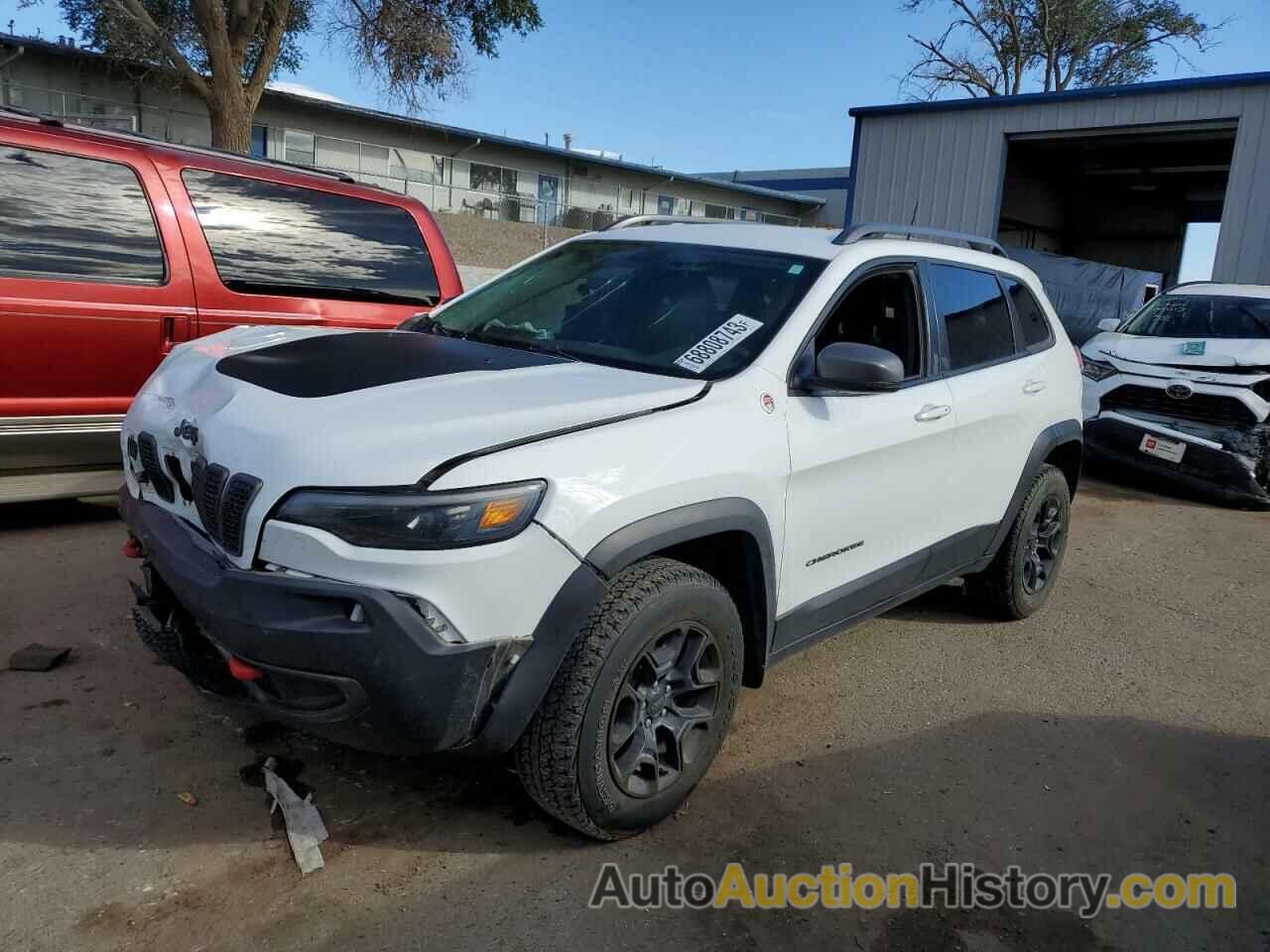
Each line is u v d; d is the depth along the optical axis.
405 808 3.02
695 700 3.04
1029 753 3.72
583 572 2.57
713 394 3.06
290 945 2.42
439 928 2.52
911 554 4.00
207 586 2.56
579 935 2.54
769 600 3.22
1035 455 4.70
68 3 19.23
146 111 25.11
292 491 2.47
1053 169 27.25
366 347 3.35
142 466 3.14
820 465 3.30
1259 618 5.53
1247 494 8.13
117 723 3.37
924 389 3.91
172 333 5.18
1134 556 6.64
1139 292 17.05
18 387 4.77
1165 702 4.28
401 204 6.16
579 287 3.88
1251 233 16.53
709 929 2.61
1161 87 17.20
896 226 4.13
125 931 2.42
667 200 39.69
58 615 4.20
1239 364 8.27
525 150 34.16
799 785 3.35
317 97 31.17
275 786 3.02
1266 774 3.69
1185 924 2.79
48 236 4.81
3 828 2.77
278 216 5.59
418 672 2.39
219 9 16.02
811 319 3.42
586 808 2.75
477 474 2.46
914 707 4.04
